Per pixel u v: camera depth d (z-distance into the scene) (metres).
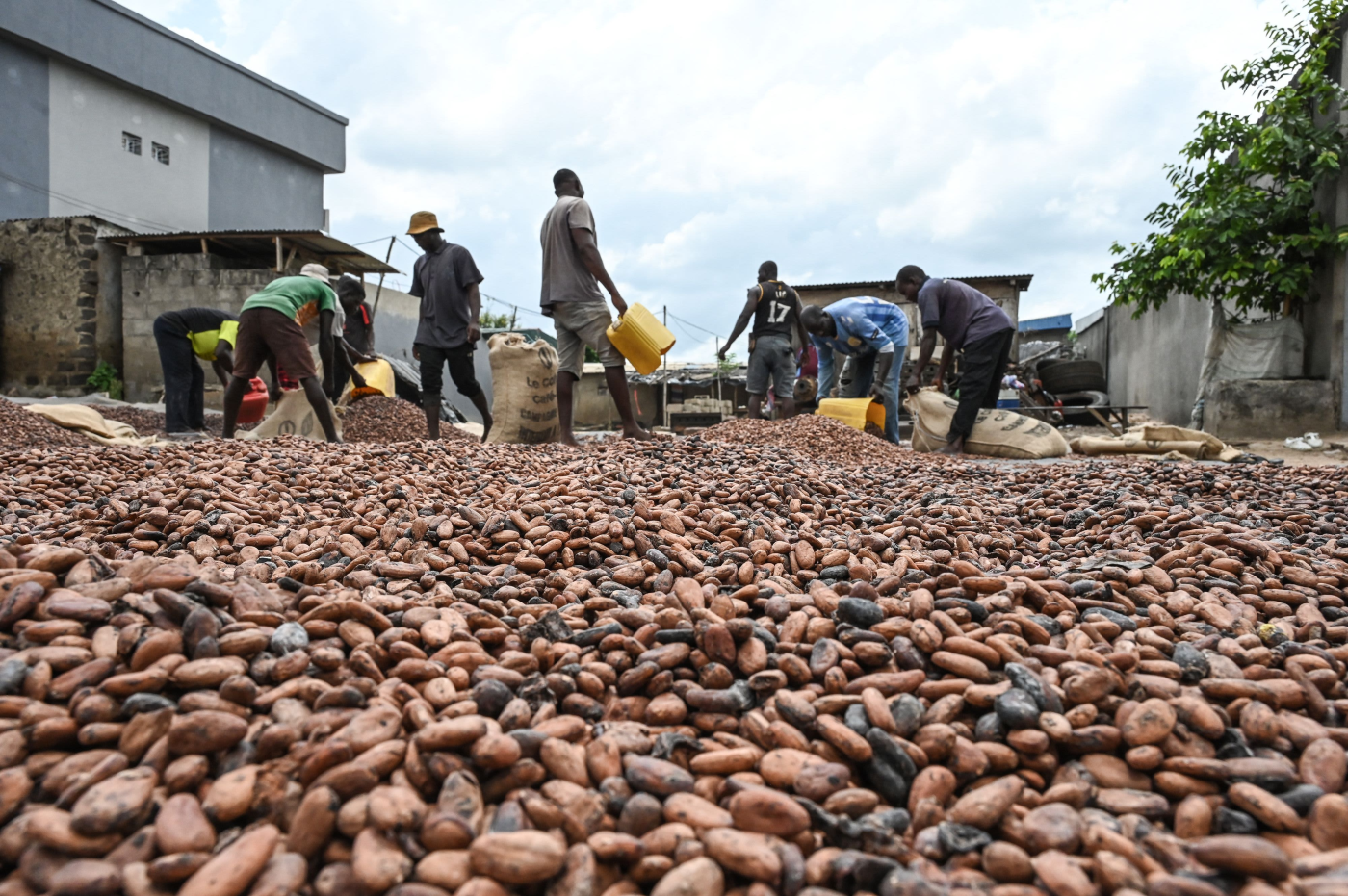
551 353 6.13
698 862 0.98
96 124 17.69
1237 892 0.96
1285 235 8.21
